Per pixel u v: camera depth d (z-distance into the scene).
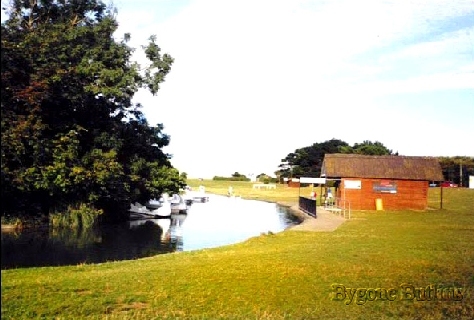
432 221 35.59
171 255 19.91
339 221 35.72
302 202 52.78
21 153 29.02
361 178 50.34
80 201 36.91
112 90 36.25
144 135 44.03
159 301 11.38
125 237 31.11
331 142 117.56
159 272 14.91
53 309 10.62
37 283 13.20
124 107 42.16
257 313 10.29
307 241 23.33
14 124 28.30
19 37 30.30
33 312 10.38
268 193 96.12
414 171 50.59
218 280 13.64
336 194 55.06
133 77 38.25
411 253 18.55
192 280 13.66
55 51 33.06
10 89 27.30
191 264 16.48
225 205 68.06
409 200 50.00
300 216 45.91
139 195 43.34
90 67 35.50
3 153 26.75
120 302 11.30
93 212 37.12
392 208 49.94
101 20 40.19
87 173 34.00
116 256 23.03
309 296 11.77
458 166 104.56
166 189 43.97
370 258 17.27
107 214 42.28
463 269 15.04
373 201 50.19
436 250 19.45
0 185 28.67
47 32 33.53
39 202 35.06
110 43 38.66
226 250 20.98
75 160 34.50
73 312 10.45
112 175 36.41
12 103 28.30
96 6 40.69
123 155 42.03
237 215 50.28
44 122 33.84
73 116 37.12
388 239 23.70
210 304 11.16
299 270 14.98
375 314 10.12
